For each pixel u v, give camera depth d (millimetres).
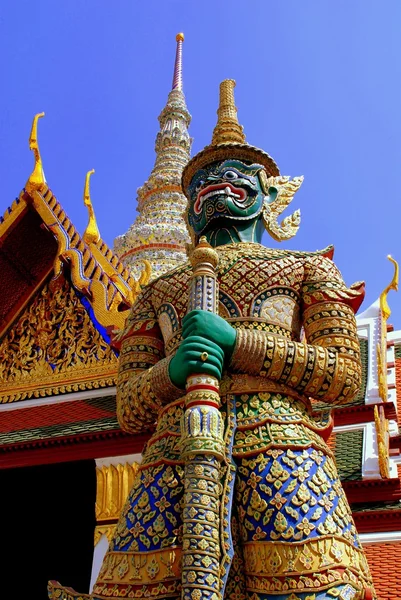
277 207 6098
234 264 5176
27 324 9711
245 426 4445
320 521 4090
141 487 4539
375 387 9188
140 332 5426
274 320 4941
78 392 8766
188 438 4066
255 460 4316
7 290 9891
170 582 4035
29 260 9898
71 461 7305
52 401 8805
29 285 9938
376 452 7742
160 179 25141
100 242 10328
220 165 6000
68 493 9531
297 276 5145
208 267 4762
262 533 4113
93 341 8977
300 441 4387
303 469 4270
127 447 7082
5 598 10719
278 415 4500
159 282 5504
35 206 9656
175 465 4430
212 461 4023
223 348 4484
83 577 10742
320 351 4660
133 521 4395
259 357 4539
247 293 5008
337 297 5000
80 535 10898
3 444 7520
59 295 9547
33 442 7383
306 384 4645
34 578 10930
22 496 9797
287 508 4121
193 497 3906
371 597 4012
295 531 4047
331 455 4602
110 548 4441
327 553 3977
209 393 4234
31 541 11039
